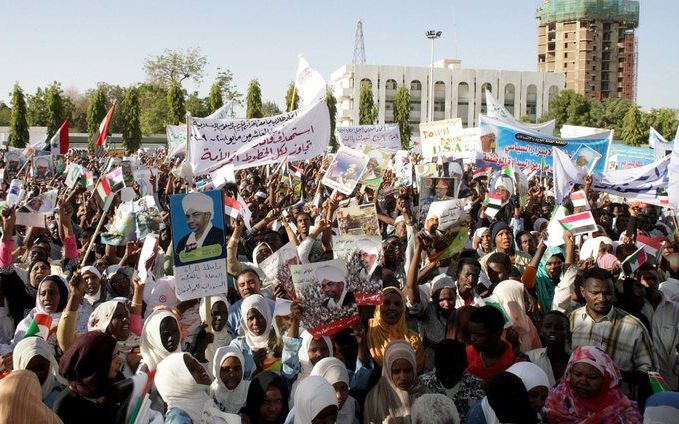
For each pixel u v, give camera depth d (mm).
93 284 6367
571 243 8062
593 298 5574
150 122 74562
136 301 5609
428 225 6434
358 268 5551
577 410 4355
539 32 160250
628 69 153250
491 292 6898
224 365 4785
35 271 6707
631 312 6426
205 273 5574
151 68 79312
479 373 5000
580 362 4316
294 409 4375
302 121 11797
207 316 5547
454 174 15750
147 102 75812
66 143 18344
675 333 6430
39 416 2975
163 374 4188
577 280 6719
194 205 5586
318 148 11859
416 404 4195
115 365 3812
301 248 7500
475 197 13977
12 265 6789
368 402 4766
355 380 5422
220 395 4797
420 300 6184
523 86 112750
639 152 19812
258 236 8953
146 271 5664
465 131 21156
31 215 8555
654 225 12117
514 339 5590
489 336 4938
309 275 5398
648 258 8414
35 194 13898
